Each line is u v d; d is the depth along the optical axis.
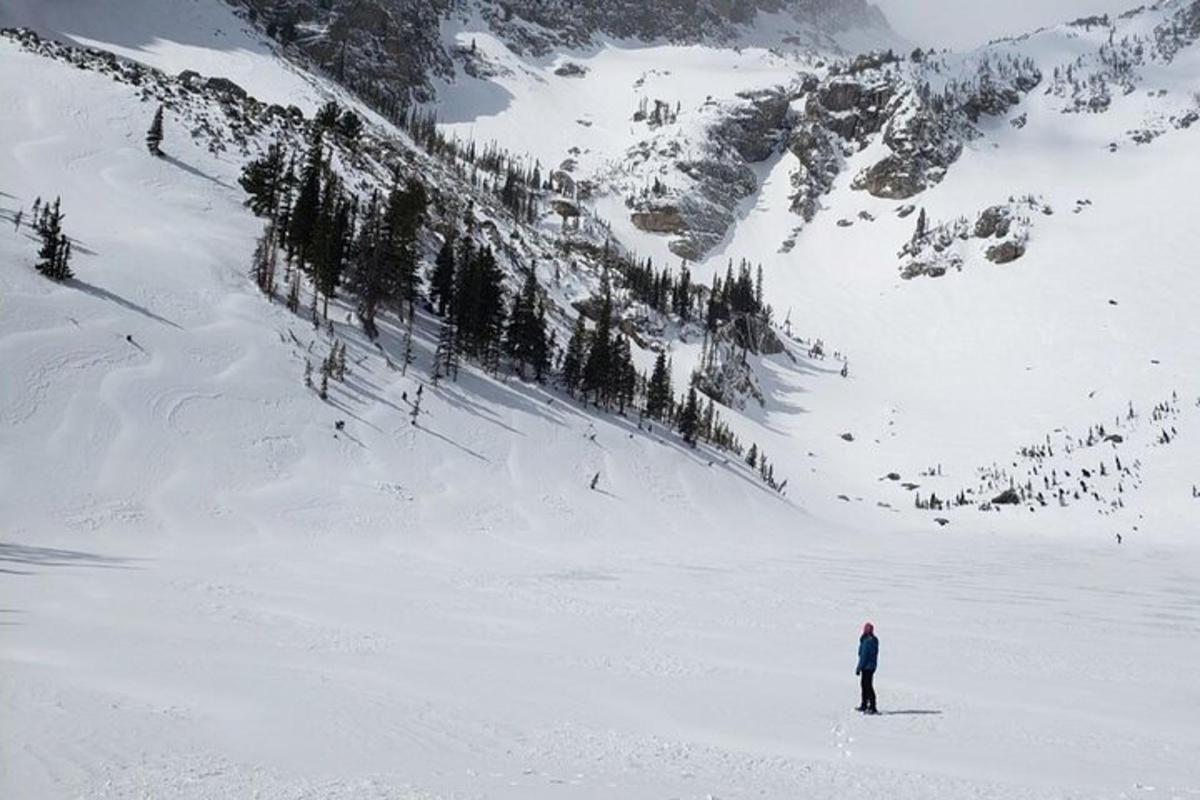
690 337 183.88
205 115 119.44
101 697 18.02
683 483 101.38
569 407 106.12
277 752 15.84
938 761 18.88
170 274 79.12
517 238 174.12
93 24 184.62
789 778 16.78
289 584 38.38
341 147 142.62
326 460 67.81
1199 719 24.73
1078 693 27.91
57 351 60.62
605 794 14.77
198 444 60.72
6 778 13.15
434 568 50.22
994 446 168.25
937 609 49.56
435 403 86.94
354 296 98.50
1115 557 99.38
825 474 152.12
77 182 89.88
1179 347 191.38
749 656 31.05
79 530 45.56
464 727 18.69
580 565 58.69
